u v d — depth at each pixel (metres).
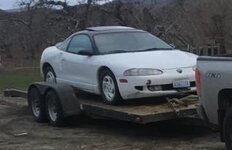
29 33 46.97
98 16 40.88
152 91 8.91
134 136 9.33
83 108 10.12
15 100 14.37
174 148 8.13
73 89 10.53
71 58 10.71
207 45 27.58
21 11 47.34
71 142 9.02
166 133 9.50
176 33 31.97
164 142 8.66
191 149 8.01
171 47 10.28
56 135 9.73
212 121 7.43
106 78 9.54
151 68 8.98
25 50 47.59
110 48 9.96
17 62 44.56
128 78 8.97
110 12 39.69
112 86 9.38
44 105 11.10
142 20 37.12
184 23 31.56
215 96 7.14
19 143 9.13
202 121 8.58
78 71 10.47
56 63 11.35
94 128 10.32
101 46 10.02
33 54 46.97
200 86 7.39
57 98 10.38
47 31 45.22
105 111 9.27
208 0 29.88
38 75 27.61
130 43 10.12
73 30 41.56
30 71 34.03
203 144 8.35
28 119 11.77
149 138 9.07
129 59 9.30
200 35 30.00
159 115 8.52
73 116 10.43
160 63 9.15
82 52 10.18
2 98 15.05
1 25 49.00
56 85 10.57
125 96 9.10
